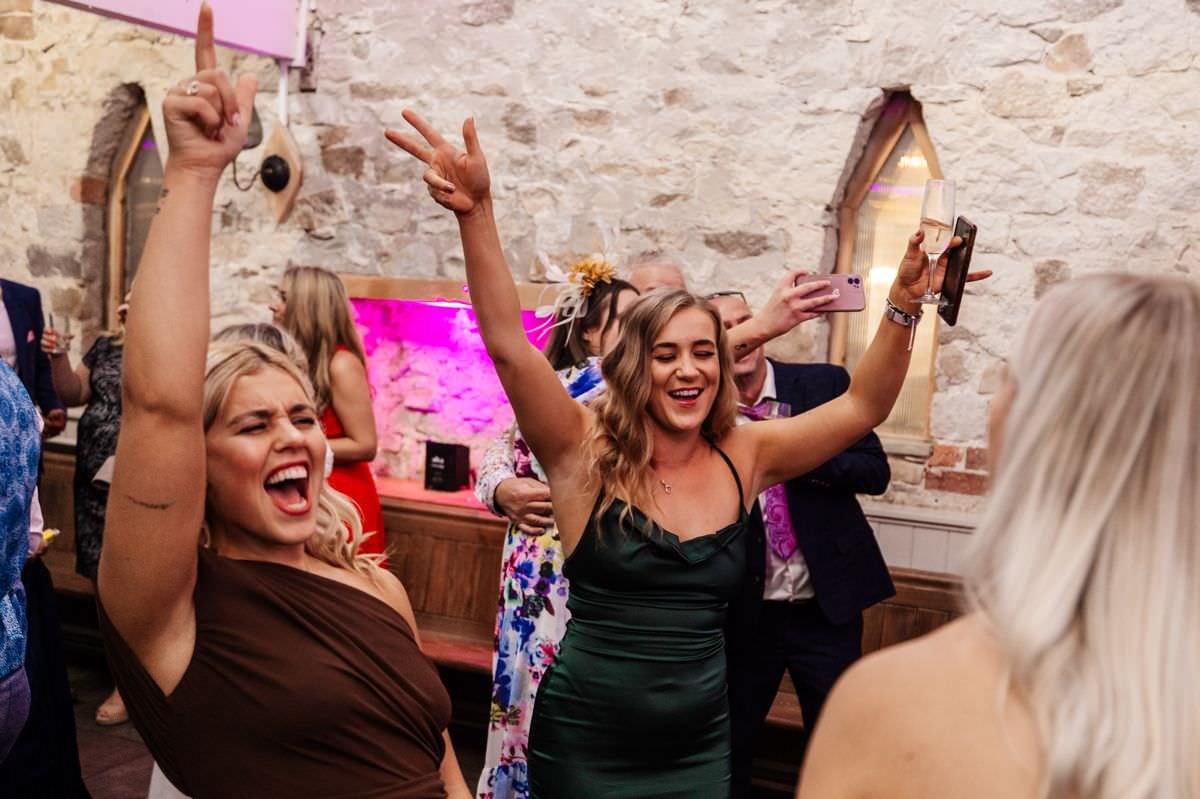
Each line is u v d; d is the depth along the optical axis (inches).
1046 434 36.1
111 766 153.4
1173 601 33.4
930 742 35.1
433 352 192.2
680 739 86.7
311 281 147.6
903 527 155.7
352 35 190.2
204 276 53.5
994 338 153.1
